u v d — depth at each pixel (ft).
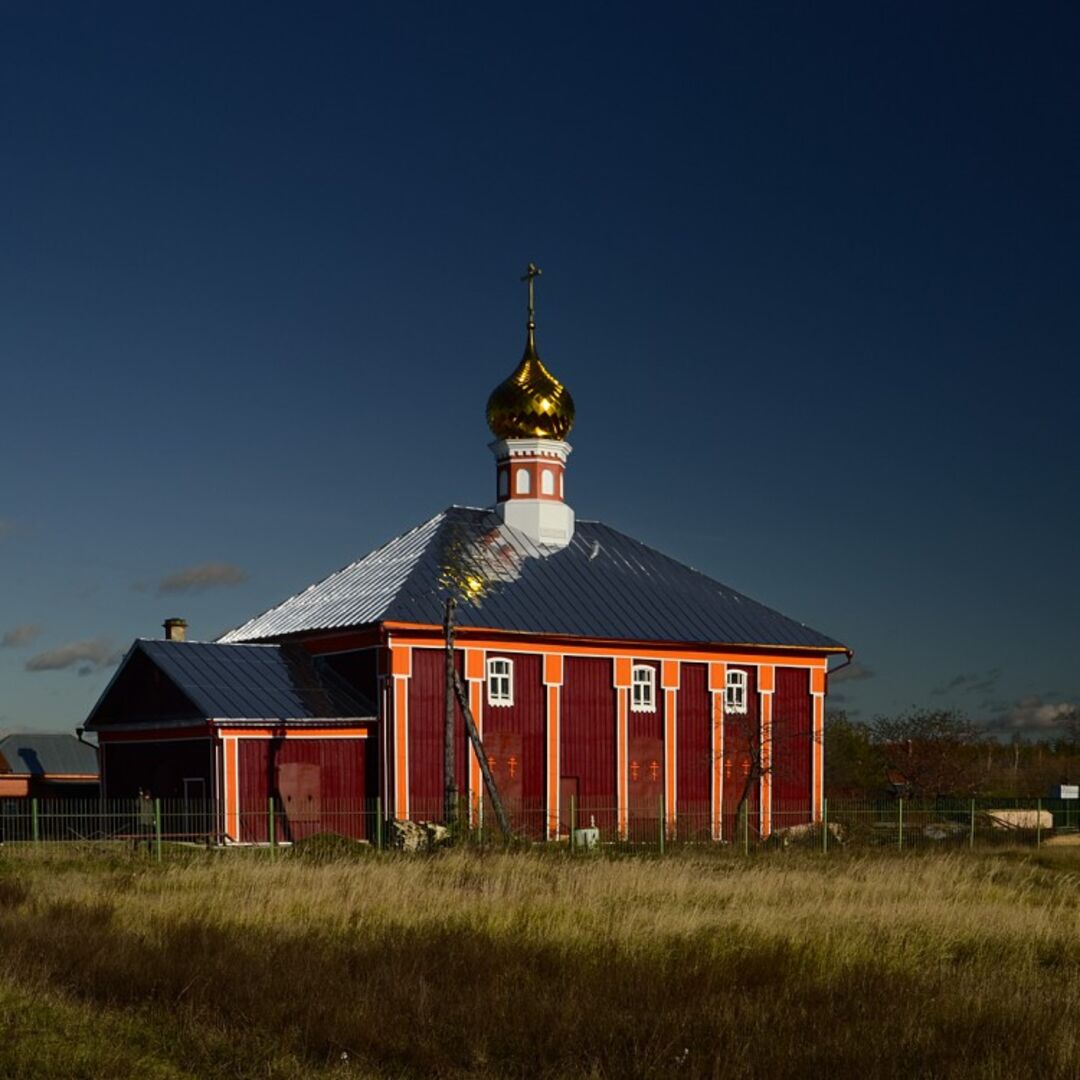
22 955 53.31
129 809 145.28
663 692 161.07
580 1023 41.88
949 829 153.79
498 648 149.59
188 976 48.80
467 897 70.69
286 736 138.41
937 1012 43.29
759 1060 37.83
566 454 175.01
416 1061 39.11
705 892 75.15
